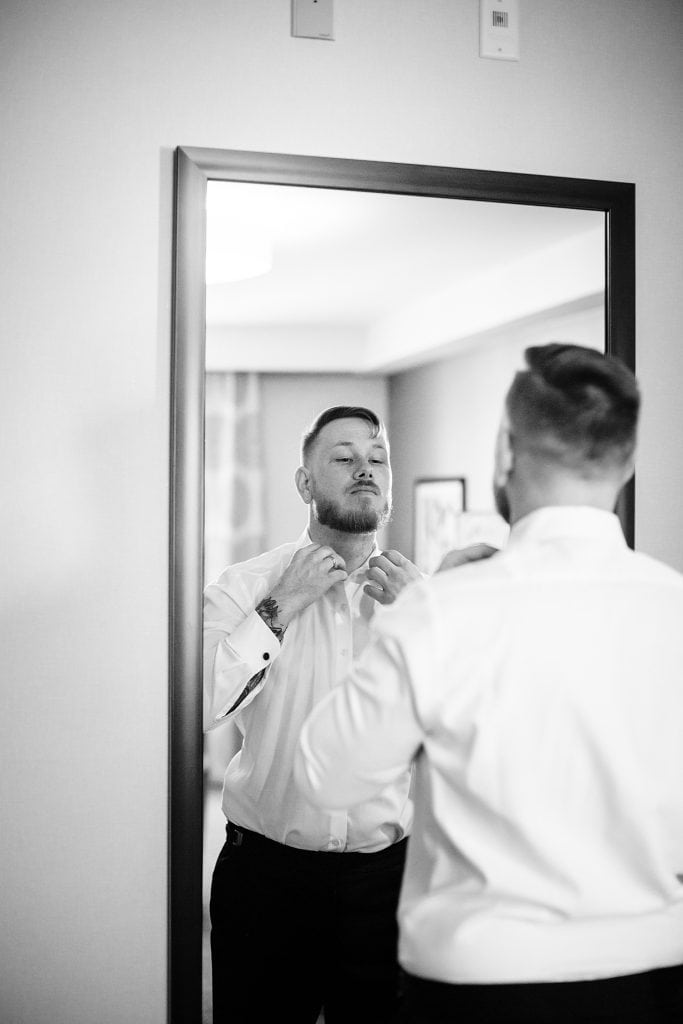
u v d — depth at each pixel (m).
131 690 1.57
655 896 1.07
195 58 1.59
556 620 1.05
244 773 1.59
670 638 1.09
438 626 1.05
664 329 1.81
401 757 1.10
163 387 1.58
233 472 1.59
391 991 1.60
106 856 1.56
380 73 1.67
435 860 1.11
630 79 1.79
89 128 1.55
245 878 1.59
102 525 1.56
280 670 1.60
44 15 1.54
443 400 1.66
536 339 1.71
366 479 1.63
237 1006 1.59
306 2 1.63
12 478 1.53
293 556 1.61
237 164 1.58
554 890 1.04
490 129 1.72
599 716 1.03
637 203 1.79
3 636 1.53
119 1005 1.56
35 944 1.54
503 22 1.72
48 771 1.54
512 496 1.19
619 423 1.11
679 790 1.07
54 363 1.54
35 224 1.54
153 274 1.57
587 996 1.04
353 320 1.63
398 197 1.65
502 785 1.04
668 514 1.81
